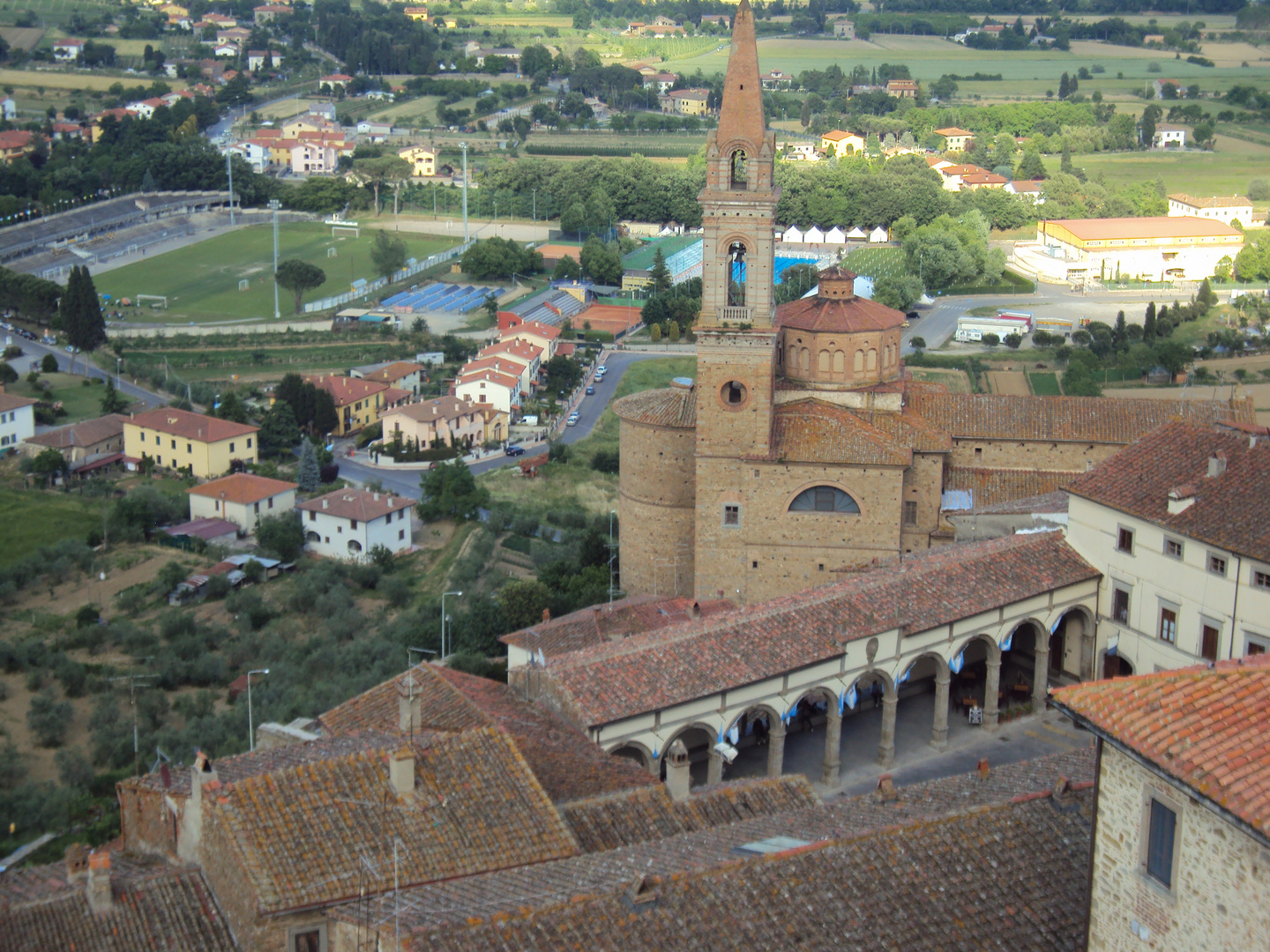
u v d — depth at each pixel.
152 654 142.50
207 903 58.69
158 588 165.25
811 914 52.75
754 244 112.94
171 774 70.50
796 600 96.12
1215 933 45.00
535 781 62.75
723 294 114.38
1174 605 95.62
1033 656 108.50
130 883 59.09
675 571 126.62
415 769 61.28
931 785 68.25
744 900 52.56
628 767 75.38
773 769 91.38
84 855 66.06
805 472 116.25
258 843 56.72
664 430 123.62
